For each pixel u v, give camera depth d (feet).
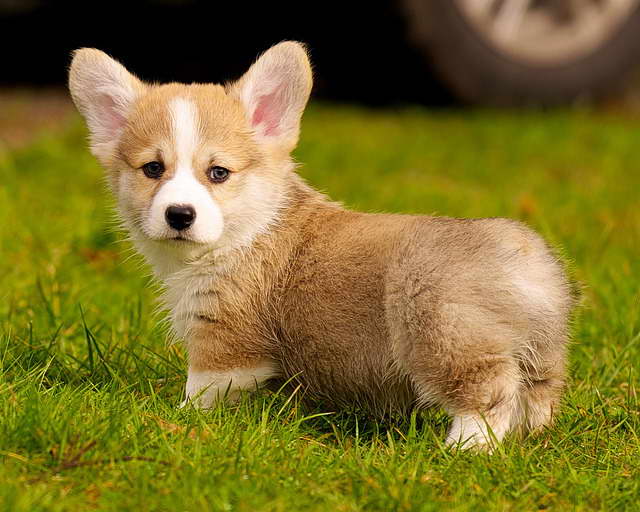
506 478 21.04
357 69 69.72
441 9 61.62
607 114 68.13
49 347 27.35
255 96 27.27
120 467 20.24
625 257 38.83
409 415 25.13
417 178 51.42
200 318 26.27
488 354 22.50
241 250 26.05
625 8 64.18
